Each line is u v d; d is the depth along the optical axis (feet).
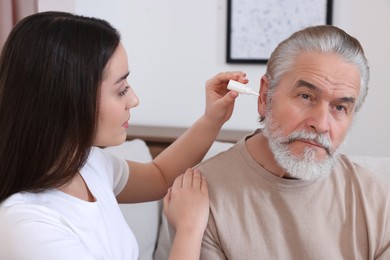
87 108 2.54
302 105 3.08
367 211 3.37
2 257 2.34
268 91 3.28
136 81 7.45
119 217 3.22
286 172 3.31
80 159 2.67
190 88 7.36
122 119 2.81
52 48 2.45
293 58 3.09
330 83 2.96
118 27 7.31
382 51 6.85
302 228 3.35
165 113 7.48
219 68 7.26
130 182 3.76
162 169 3.88
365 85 3.14
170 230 3.48
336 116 3.09
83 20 2.63
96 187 3.12
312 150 3.06
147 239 5.22
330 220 3.39
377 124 7.05
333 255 3.33
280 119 3.15
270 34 7.04
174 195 3.33
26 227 2.39
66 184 2.81
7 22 5.35
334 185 3.46
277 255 3.36
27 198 2.60
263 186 3.40
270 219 3.38
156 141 6.68
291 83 3.09
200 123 3.84
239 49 7.14
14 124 2.52
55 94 2.47
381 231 3.33
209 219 3.36
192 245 3.07
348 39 3.06
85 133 2.59
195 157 3.89
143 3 7.21
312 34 3.09
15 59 2.48
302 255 3.36
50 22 2.51
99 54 2.55
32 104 2.48
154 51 7.33
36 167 2.56
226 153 3.62
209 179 3.48
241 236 3.35
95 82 2.55
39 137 2.52
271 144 3.21
